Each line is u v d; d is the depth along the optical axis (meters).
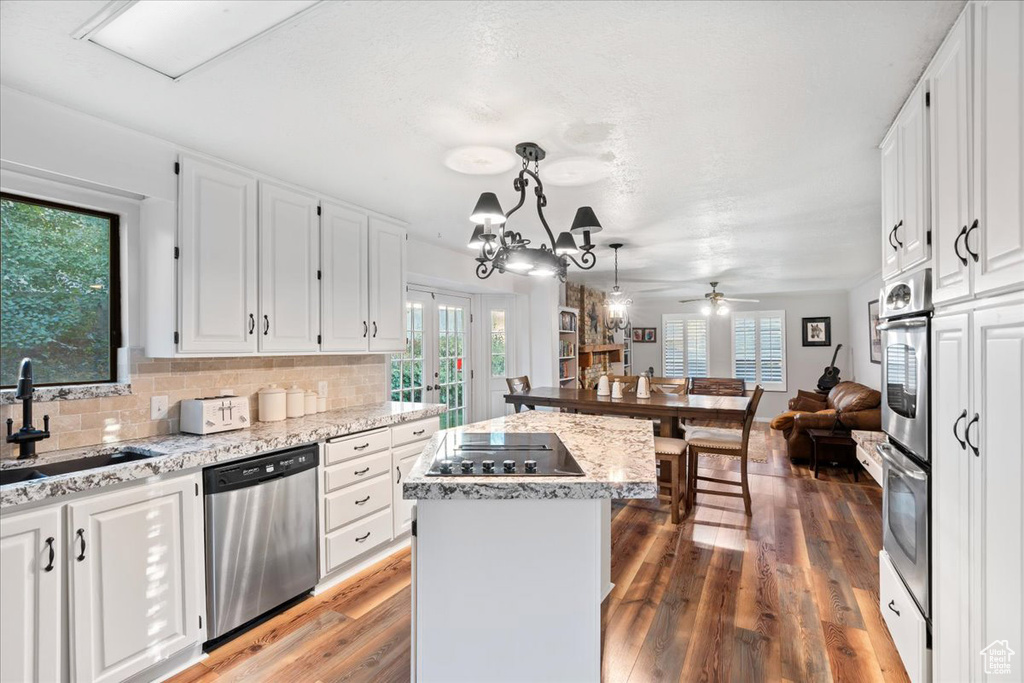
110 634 1.79
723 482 3.93
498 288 5.59
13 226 2.07
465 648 1.67
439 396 5.28
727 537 3.42
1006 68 1.14
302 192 2.86
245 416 2.62
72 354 2.23
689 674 2.00
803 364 8.66
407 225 3.77
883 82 1.74
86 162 1.98
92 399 2.21
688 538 3.40
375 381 3.79
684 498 4.05
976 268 1.29
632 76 1.70
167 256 2.29
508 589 1.66
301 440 2.49
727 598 2.59
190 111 1.96
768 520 3.75
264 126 2.09
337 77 1.71
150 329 2.36
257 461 2.30
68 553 1.69
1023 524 1.11
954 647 1.49
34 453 1.96
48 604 1.63
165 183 2.24
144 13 1.38
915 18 1.40
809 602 2.55
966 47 1.33
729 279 6.80
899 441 2.00
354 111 1.95
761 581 2.78
